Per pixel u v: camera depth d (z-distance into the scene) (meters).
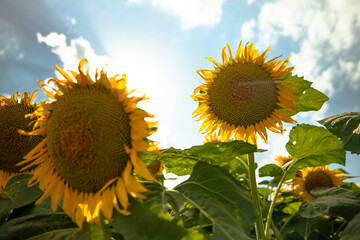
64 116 0.31
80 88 0.33
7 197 0.38
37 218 0.34
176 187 0.36
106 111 0.30
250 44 0.51
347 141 0.51
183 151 0.42
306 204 0.54
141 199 0.29
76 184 0.31
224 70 0.51
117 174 0.30
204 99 0.51
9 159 0.42
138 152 0.30
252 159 0.49
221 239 0.27
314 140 0.52
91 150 0.30
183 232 0.26
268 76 0.49
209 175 0.37
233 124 0.51
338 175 0.72
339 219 0.65
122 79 0.32
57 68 0.32
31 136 0.41
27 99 0.44
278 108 0.49
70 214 0.32
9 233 0.31
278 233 0.56
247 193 0.36
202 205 0.31
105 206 0.29
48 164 0.34
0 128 0.42
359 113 0.55
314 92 0.53
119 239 0.39
